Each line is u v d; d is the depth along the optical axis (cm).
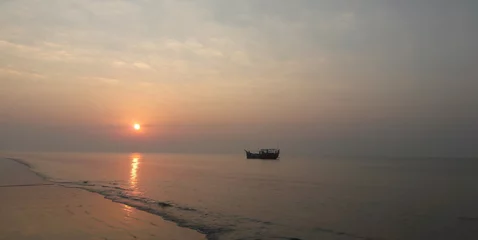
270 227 2155
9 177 4928
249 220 2352
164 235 1859
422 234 2064
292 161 16675
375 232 2089
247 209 2798
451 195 3894
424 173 8019
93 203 2812
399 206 3055
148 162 13100
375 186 4897
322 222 2336
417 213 2717
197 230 2009
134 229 1969
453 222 2388
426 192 4181
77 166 8638
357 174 7638
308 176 6900
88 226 2011
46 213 2359
